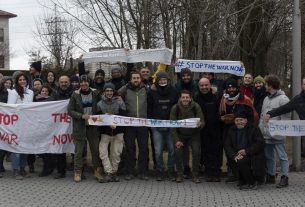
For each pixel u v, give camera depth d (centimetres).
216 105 966
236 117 916
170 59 1132
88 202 804
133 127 988
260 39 1830
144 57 1130
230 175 982
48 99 1066
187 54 1371
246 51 1844
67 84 1055
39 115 1020
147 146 992
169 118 972
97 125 962
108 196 845
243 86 1032
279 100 938
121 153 1008
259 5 1388
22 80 1048
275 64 3656
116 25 1430
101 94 998
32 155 1064
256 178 911
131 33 1408
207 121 966
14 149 1011
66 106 1023
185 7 1310
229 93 941
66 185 938
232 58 1891
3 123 1018
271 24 1794
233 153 915
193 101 962
